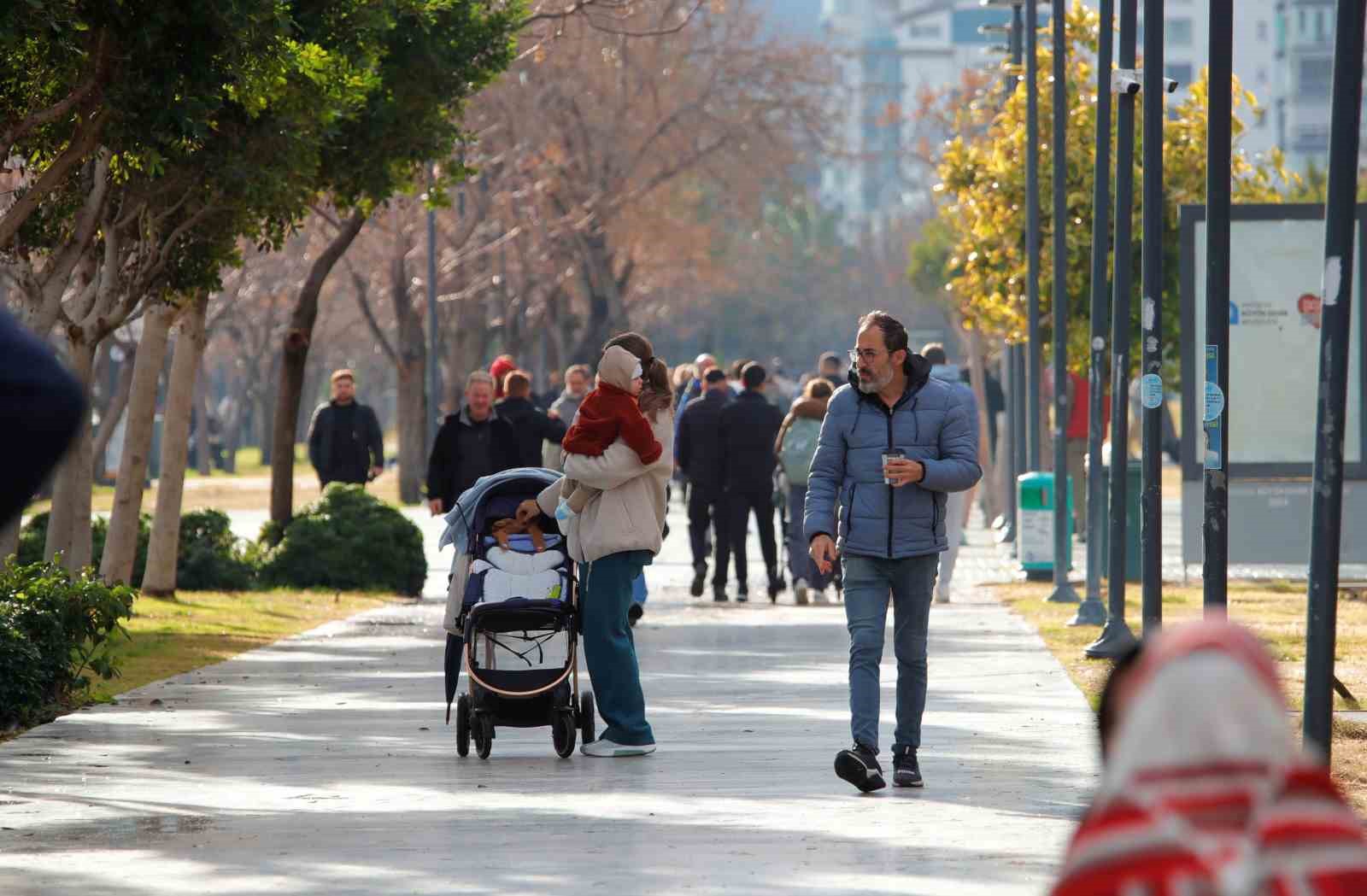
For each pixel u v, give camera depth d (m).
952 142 91.31
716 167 182.75
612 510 33.91
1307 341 67.62
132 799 29.83
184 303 62.75
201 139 42.78
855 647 29.70
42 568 42.84
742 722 38.38
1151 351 45.09
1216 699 8.45
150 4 39.72
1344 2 27.72
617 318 193.25
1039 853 24.67
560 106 167.12
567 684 34.09
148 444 65.50
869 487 29.67
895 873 23.52
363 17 53.69
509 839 26.23
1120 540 50.41
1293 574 78.75
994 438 120.06
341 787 30.94
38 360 8.49
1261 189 87.62
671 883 23.05
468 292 161.38
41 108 44.19
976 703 40.31
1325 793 8.47
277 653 52.59
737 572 69.88
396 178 67.19
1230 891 8.15
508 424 53.47
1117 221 52.28
